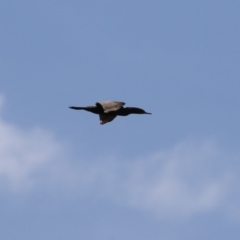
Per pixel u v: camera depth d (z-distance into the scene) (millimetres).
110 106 48562
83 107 50062
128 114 50844
